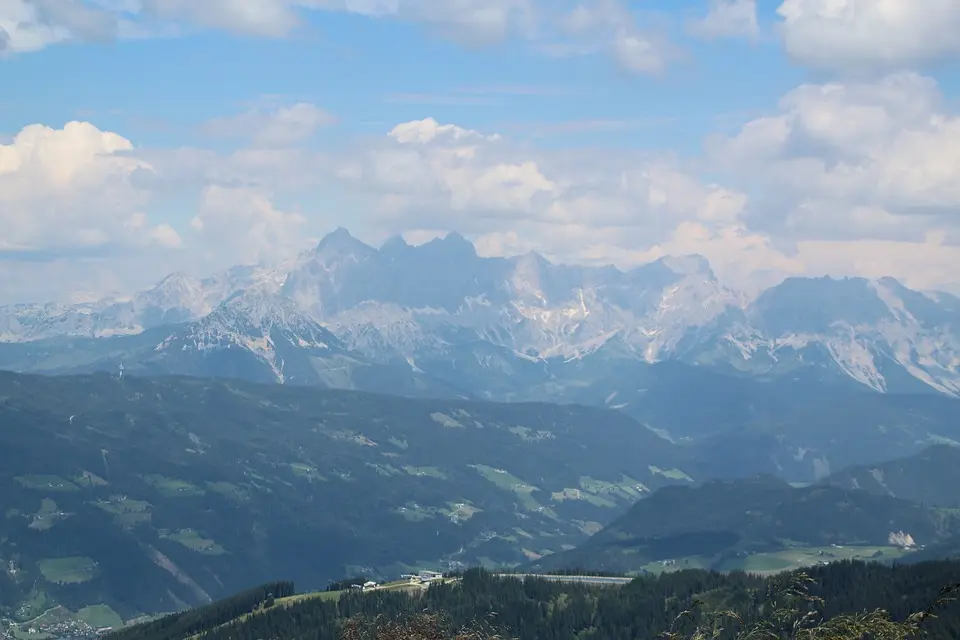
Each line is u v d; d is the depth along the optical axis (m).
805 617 119.56
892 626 107.81
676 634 129.50
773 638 119.62
